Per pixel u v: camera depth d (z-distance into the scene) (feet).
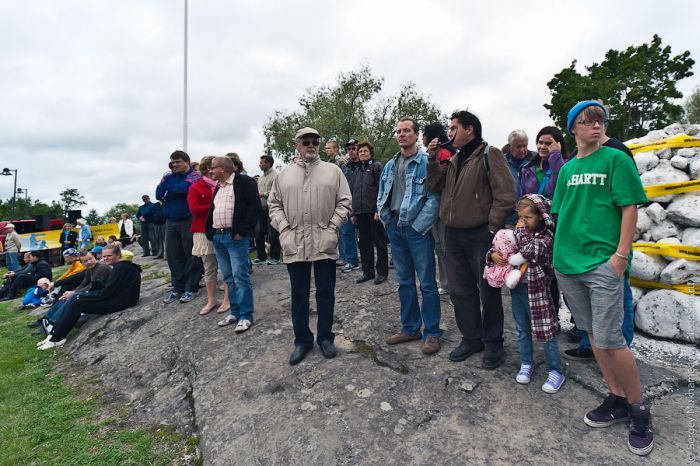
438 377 8.68
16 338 18.17
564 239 6.85
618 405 6.73
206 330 13.53
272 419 8.27
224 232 12.80
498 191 8.20
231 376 10.35
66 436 9.27
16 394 11.94
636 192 6.06
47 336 17.94
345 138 67.51
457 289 9.34
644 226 10.67
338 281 16.88
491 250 8.32
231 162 13.07
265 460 7.21
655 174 10.71
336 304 14.06
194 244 14.90
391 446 6.89
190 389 10.40
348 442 7.16
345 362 9.93
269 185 22.03
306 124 69.62
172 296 17.37
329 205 10.14
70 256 23.99
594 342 6.49
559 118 90.07
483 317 8.91
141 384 11.80
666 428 6.65
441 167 9.54
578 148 6.93
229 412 8.90
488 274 8.23
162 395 10.69
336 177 10.32
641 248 10.38
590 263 6.41
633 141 12.52
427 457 6.52
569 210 6.80
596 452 6.20
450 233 9.23
